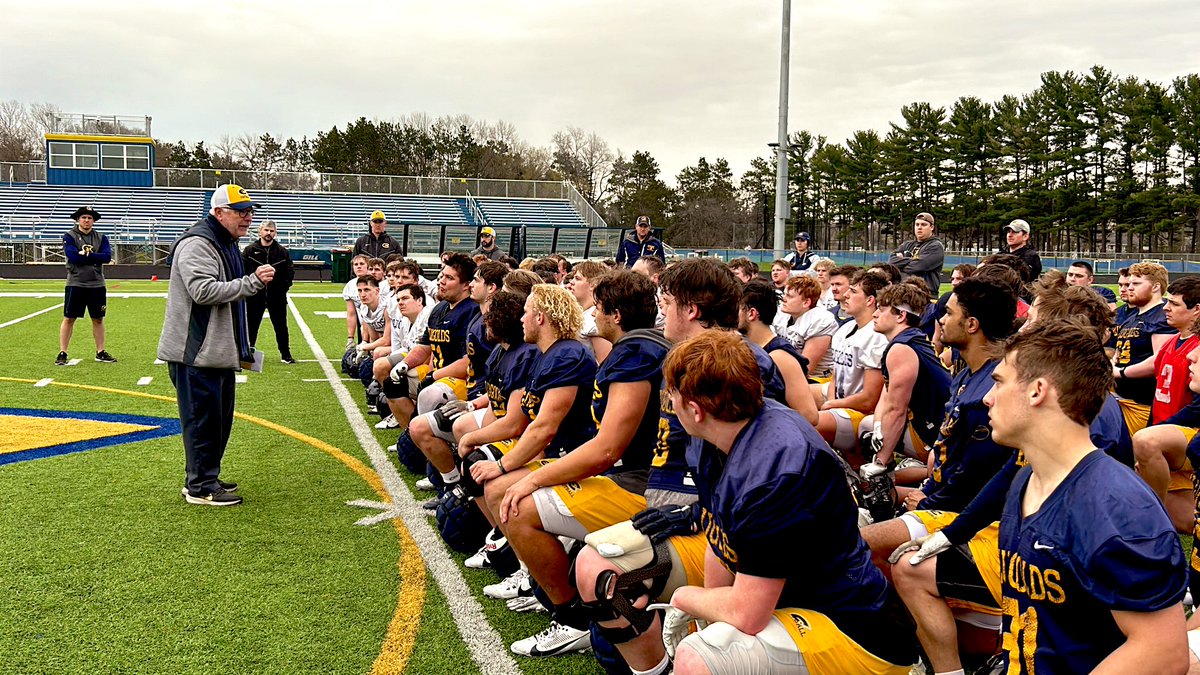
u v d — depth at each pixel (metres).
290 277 10.95
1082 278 7.75
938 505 3.43
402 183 41.53
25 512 5.08
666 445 3.21
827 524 2.33
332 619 3.78
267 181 40.94
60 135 39.69
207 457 5.27
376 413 7.96
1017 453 2.77
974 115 56.84
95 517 5.02
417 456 5.86
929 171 58.28
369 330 9.37
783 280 10.27
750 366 2.38
